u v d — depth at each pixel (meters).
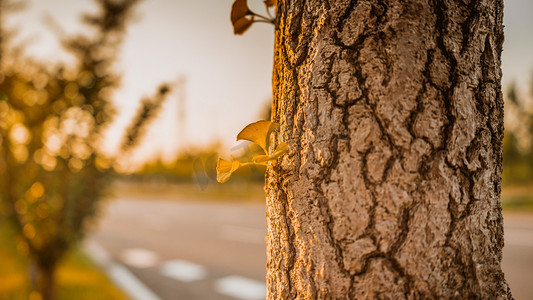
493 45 0.67
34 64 1.59
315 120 0.67
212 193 19.61
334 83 0.66
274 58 0.75
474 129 0.65
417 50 0.64
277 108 0.72
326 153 0.65
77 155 1.58
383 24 0.65
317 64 0.67
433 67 0.64
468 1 0.66
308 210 0.66
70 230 1.59
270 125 0.66
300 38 0.69
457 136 0.64
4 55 1.54
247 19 0.77
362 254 0.64
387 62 0.64
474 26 0.66
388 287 0.63
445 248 0.63
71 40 1.58
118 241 6.99
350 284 0.64
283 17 0.72
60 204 1.59
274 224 0.70
